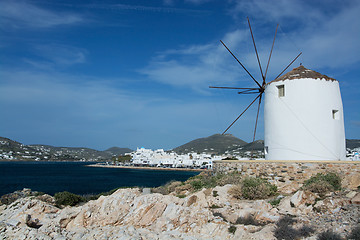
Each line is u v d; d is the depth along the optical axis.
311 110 23.36
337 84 24.53
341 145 24.03
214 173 28.22
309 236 11.89
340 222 12.64
